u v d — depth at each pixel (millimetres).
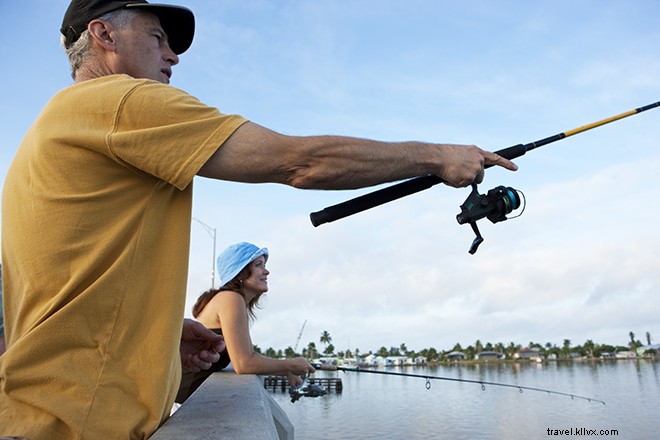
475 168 1801
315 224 2002
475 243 2291
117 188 1373
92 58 1626
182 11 1724
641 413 48719
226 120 1400
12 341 1376
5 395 1260
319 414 48594
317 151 1447
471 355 184250
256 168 1403
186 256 1453
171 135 1340
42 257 1309
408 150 1652
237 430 1368
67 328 1279
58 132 1350
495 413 50750
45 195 1331
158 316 1386
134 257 1372
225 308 3178
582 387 75312
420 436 37938
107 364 1312
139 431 1327
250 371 3045
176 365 1557
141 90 1377
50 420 1230
